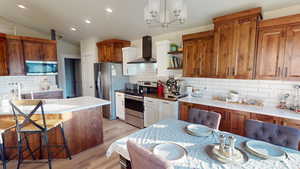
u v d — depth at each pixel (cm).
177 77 354
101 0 286
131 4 281
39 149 238
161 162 93
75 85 760
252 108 234
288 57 205
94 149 274
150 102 347
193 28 330
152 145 141
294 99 227
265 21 217
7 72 366
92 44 500
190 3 247
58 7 339
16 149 235
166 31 365
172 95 327
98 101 278
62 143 242
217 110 256
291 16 199
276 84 241
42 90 420
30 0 322
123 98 417
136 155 109
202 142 147
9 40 367
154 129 178
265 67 224
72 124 249
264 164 113
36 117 231
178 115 310
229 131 246
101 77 448
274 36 214
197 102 279
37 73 412
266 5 225
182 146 139
